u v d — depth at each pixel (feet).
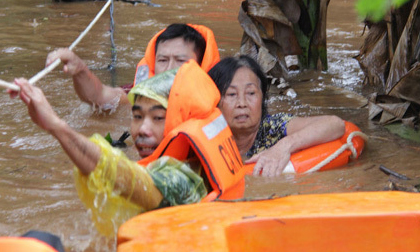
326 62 29.84
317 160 17.20
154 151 12.21
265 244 7.38
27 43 34.32
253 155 17.95
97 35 36.91
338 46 35.60
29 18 43.27
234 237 7.25
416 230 7.52
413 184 15.60
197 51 20.07
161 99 12.49
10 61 29.81
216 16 44.78
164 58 19.86
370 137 20.18
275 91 26.02
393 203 8.04
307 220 7.39
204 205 8.25
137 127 12.88
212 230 7.02
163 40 19.98
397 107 21.68
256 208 7.97
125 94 22.58
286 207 7.99
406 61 23.79
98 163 9.78
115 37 36.35
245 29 27.50
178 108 12.27
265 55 27.25
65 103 22.93
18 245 5.00
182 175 11.35
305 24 29.22
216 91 13.46
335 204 8.05
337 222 7.41
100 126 20.49
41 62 29.68
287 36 28.09
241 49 28.37
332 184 15.84
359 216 7.44
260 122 18.83
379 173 16.71
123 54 31.86
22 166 16.56
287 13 27.61
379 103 22.38
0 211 13.33
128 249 6.58
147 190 10.56
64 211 13.32
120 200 10.38
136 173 10.36
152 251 6.50
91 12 46.16
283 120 18.74
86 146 9.66
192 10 47.42
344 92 25.86
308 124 18.30
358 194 8.74
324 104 24.14
